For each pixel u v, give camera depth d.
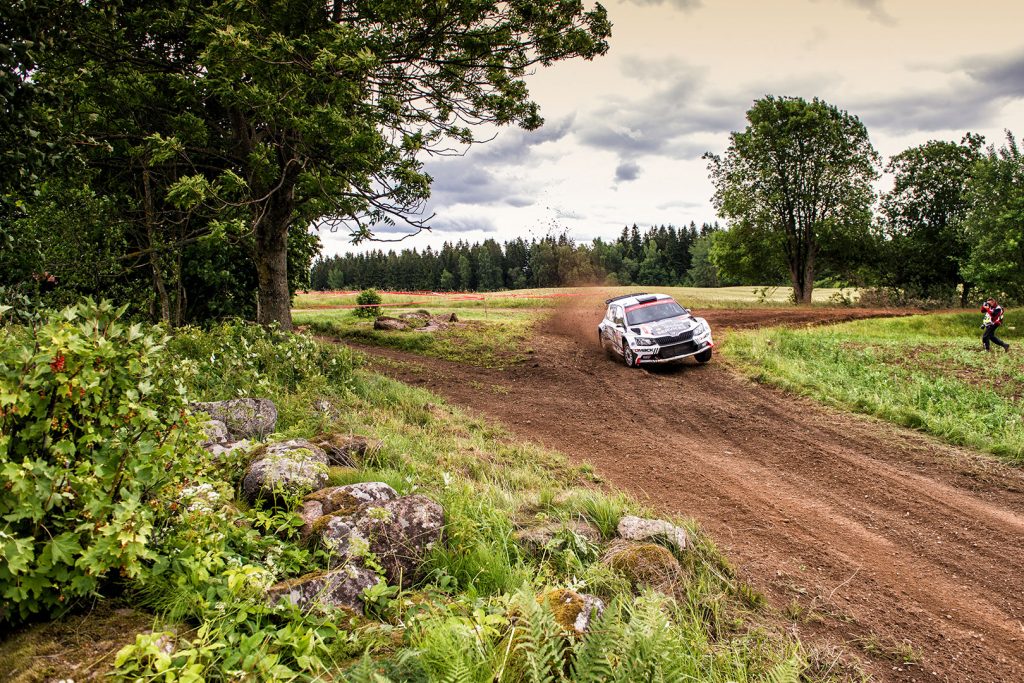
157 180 16.50
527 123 17.02
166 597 2.88
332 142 12.77
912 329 23.80
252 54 11.73
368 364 16.92
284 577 3.46
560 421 11.88
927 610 5.22
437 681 2.60
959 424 10.19
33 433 2.85
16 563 2.42
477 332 23.92
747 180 40.97
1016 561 6.20
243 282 21.98
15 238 9.92
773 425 11.14
